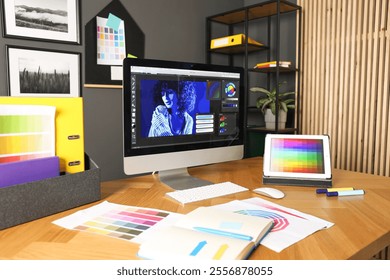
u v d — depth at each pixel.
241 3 3.55
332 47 2.75
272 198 1.18
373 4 2.50
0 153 0.96
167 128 1.32
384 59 2.47
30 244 0.80
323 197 1.20
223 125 1.52
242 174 1.57
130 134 1.22
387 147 2.47
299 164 1.40
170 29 2.96
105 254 0.75
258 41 3.33
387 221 0.96
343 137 2.73
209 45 3.26
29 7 2.18
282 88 3.17
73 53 2.38
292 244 0.80
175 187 1.30
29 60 2.20
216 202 1.13
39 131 1.03
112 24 2.57
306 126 3.01
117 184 1.37
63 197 1.02
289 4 2.79
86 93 2.47
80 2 2.39
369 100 2.57
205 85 1.44
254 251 0.76
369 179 1.48
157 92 1.28
